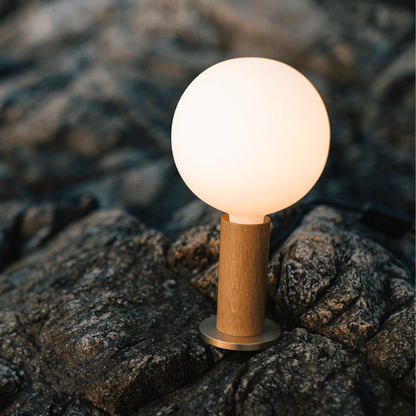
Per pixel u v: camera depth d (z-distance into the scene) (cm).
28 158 205
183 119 74
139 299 86
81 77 223
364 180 193
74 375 78
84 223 111
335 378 73
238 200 74
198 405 73
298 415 70
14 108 208
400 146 202
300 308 80
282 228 94
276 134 71
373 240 92
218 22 211
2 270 113
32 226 121
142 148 211
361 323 77
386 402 72
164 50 218
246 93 71
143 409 76
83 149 207
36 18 232
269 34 206
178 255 91
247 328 79
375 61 203
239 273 78
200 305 86
